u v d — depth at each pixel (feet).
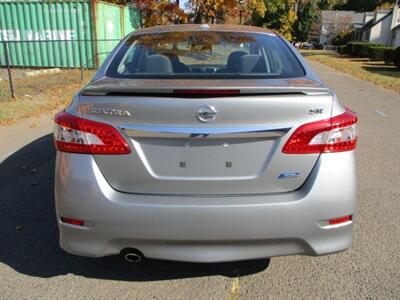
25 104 30.09
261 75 9.54
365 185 15.94
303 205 8.21
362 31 222.89
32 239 11.55
